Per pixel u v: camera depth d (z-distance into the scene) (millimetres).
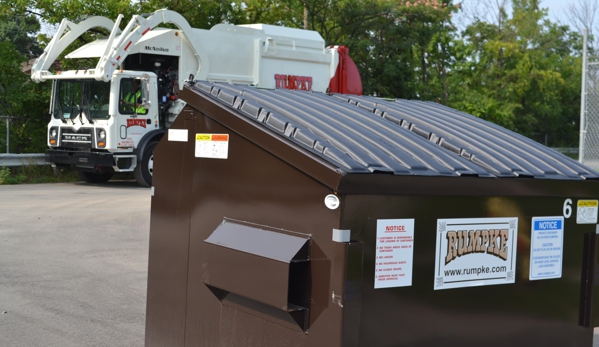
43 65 15641
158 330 3627
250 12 24656
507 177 3064
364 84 29609
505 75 44000
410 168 2834
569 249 3398
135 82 14734
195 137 3355
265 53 16453
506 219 3129
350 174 2549
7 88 18953
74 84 15109
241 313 3064
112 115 14422
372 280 2699
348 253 2568
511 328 3201
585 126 12742
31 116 19000
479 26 45438
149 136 14984
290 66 17078
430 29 30562
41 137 18781
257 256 2818
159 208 3607
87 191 14273
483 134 3781
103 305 5652
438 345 2936
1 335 4809
